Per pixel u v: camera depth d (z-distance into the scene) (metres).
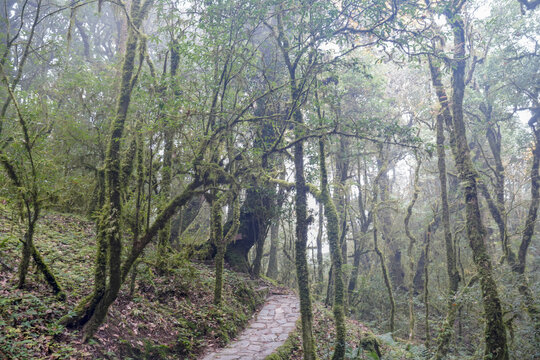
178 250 11.84
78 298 6.30
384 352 10.60
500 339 7.08
